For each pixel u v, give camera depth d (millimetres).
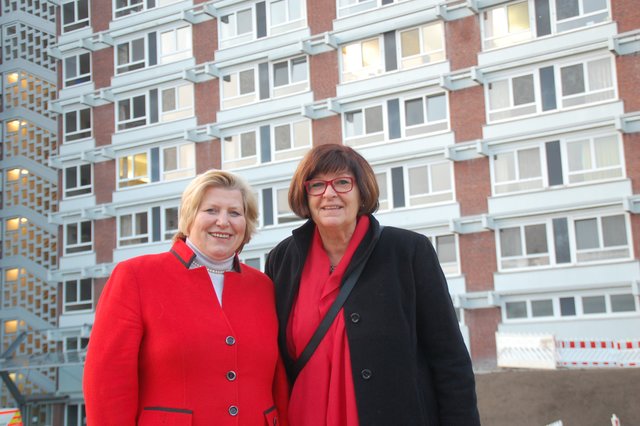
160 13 34625
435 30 28625
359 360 3650
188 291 3785
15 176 39656
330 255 4012
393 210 28672
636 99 24906
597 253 25219
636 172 24734
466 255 27234
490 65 27094
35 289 38219
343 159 3916
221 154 32812
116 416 3463
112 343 3545
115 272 3771
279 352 3973
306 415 3707
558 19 26453
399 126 28984
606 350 20891
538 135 26266
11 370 36219
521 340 21734
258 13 32344
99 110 36281
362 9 29984
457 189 27656
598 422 13672
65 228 36625
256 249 31516
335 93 30250
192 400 3572
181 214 4043
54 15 39719
